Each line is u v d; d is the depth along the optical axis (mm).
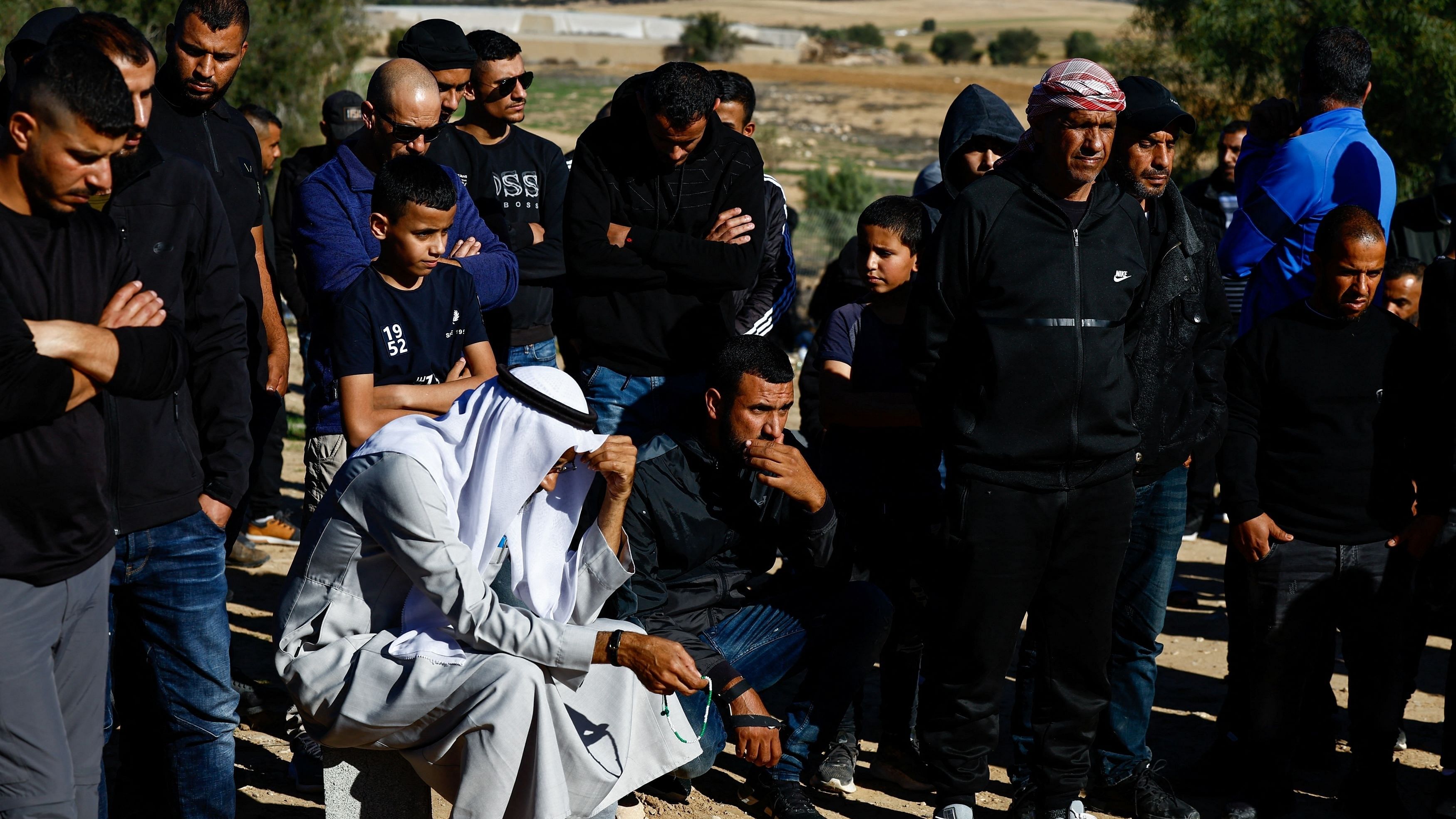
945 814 4047
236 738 4605
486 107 5438
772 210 5398
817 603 4297
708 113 4445
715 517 4176
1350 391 4203
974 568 3807
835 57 105875
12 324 2688
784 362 4043
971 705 3965
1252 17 18562
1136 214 3867
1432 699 5633
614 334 4738
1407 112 17344
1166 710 5422
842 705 4188
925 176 5879
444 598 3340
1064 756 4035
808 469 4094
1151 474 4070
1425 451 4219
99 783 3154
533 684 3260
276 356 4688
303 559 3520
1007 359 3701
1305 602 4270
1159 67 22312
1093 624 3936
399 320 4129
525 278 5543
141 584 3342
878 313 4684
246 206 4355
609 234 4680
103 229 3045
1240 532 4277
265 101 23094
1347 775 4793
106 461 2994
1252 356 4312
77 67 2670
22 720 2828
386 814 3539
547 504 3715
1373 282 4137
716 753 4121
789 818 4160
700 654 3961
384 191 4000
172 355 3041
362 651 3449
